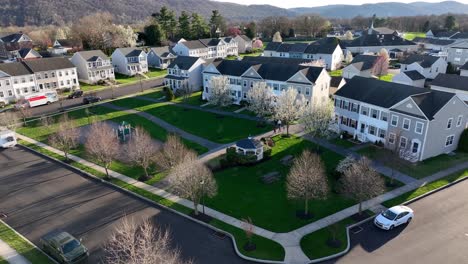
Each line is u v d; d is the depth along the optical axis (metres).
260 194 35.78
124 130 52.69
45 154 47.44
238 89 69.38
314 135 46.62
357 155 44.19
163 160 39.94
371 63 88.62
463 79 64.81
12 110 69.44
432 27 198.12
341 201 34.09
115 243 28.33
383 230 29.52
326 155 44.44
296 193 31.75
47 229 30.84
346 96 51.19
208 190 32.53
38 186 38.81
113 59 106.56
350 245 27.75
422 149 41.88
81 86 89.62
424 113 40.78
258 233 29.30
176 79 80.38
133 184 38.53
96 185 38.88
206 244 28.25
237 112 64.19
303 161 33.97
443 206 32.97
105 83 92.19
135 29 168.12
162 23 151.00
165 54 113.69
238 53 144.12
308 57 110.81
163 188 37.50
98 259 26.72
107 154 39.41
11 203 35.31
